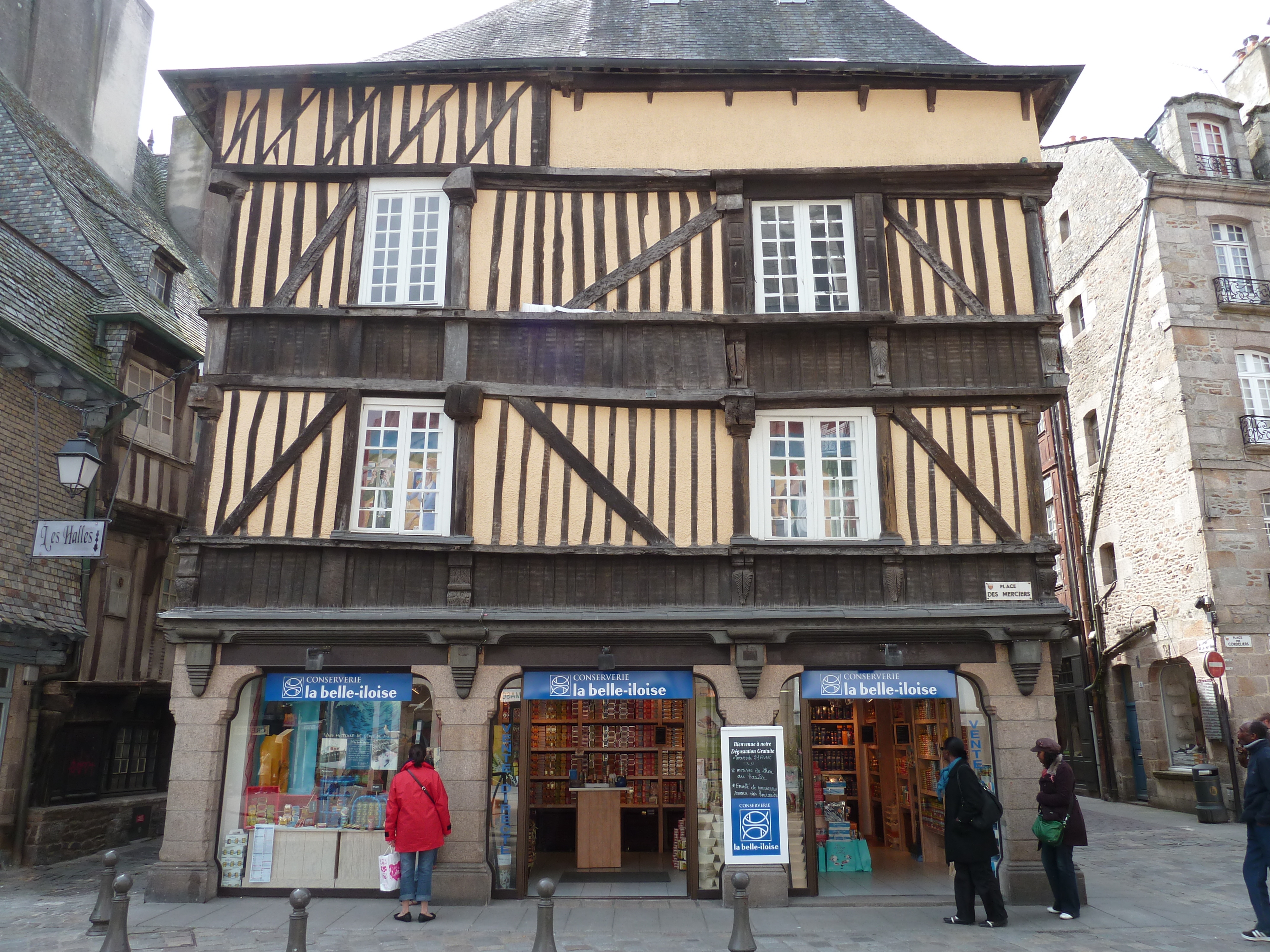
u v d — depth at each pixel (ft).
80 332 36.70
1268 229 51.08
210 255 57.93
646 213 30.55
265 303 29.48
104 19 53.31
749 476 28.81
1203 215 50.93
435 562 27.94
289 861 27.22
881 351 29.55
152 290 43.83
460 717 26.96
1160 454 49.98
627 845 32.40
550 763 32.86
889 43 35.12
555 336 29.55
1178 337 48.85
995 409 29.14
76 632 33.86
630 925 23.63
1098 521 57.16
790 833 27.25
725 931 23.09
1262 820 21.56
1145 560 51.52
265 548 27.76
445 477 28.50
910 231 30.48
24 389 33.55
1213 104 53.78
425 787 24.44
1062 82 31.60
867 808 34.58
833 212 30.99
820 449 29.22
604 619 26.96
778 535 28.60
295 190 30.45
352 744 28.02
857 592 28.04
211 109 32.01
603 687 27.58
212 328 29.17
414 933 22.66
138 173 59.00
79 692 34.96
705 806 27.22
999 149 31.37
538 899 25.93
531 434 28.71
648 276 30.01
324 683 27.76
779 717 27.61
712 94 31.76
